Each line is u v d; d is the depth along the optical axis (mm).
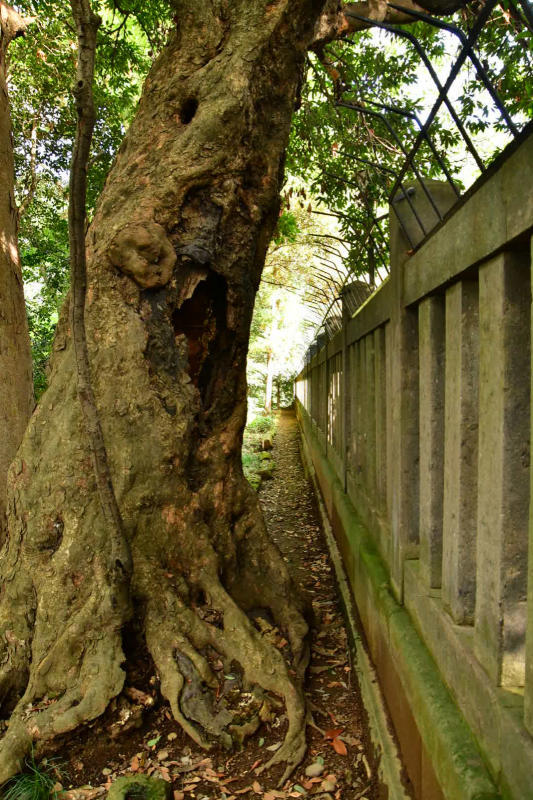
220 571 3273
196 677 2729
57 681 2648
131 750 2533
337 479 6043
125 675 2631
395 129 5184
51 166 8688
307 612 3596
